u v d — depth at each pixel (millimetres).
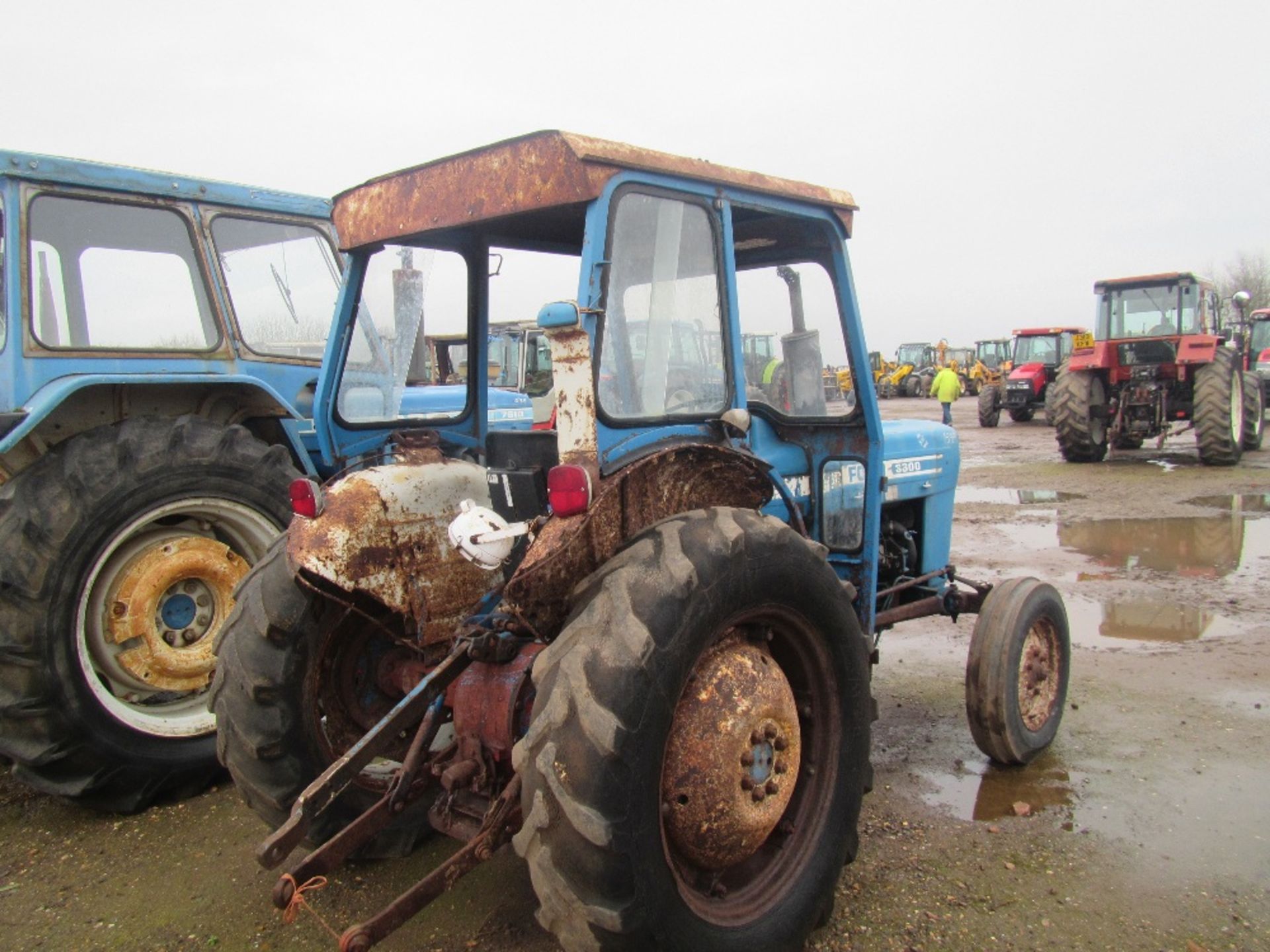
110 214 4414
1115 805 3357
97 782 3492
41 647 3367
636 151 2449
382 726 2291
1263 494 9773
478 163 2553
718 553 2213
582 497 2182
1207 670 4680
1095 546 7520
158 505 3719
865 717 2703
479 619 2580
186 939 2725
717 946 2195
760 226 3354
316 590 2752
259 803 2771
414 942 2633
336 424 3299
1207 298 13008
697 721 2242
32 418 3648
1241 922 2652
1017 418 21000
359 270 3170
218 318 4719
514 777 2289
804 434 3582
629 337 2508
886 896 2811
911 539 4367
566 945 2012
